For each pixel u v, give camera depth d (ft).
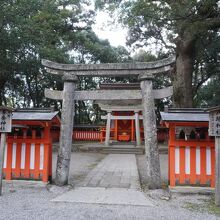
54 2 74.02
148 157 24.06
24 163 25.49
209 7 41.68
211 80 92.22
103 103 70.64
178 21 43.78
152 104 24.67
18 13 51.65
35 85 83.56
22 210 17.92
